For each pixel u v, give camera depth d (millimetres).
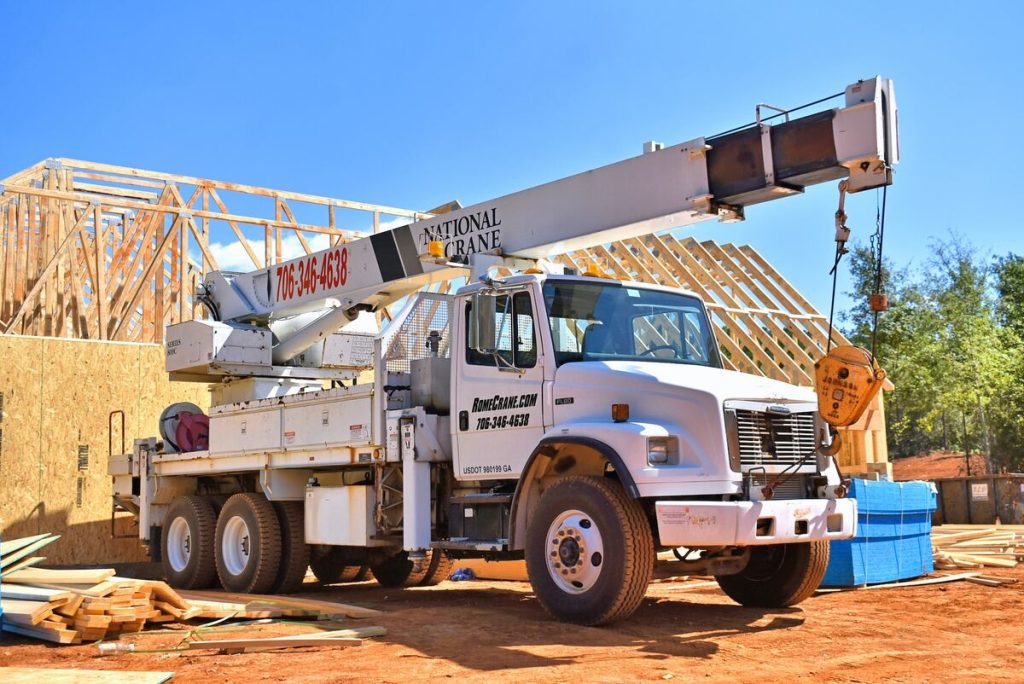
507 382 7699
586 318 7680
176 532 11109
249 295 11227
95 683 5156
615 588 6590
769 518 6551
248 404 10273
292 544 9906
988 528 16062
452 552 8477
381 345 8719
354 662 5891
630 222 7598
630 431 6656
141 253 18297
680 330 8109
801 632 6824
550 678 5250
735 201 7133
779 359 16156
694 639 6512
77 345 13992
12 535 13180
